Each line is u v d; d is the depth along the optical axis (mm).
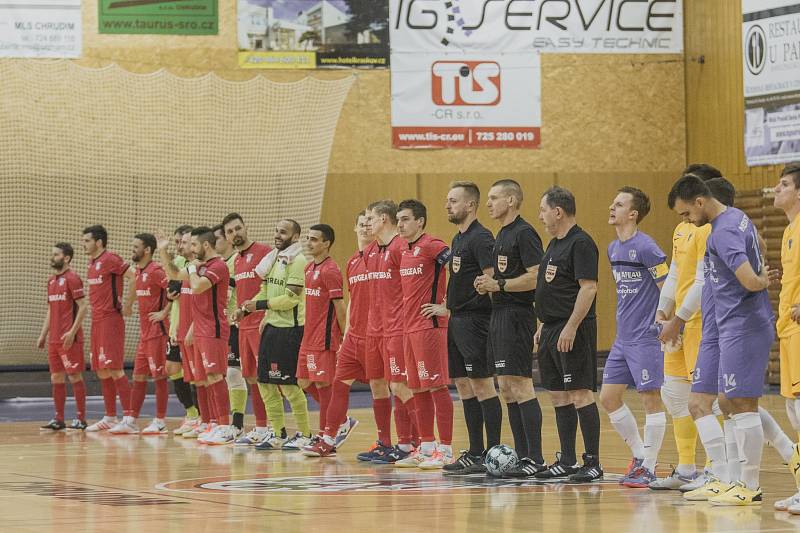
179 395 30578
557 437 27281
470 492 17234
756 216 48906
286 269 25422
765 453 23172
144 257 31281
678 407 17547
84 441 28594
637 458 17984
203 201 47750
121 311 32469
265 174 48375
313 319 24766
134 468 21672
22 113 45688
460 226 20078
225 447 26656
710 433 16359
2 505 15992
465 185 19891
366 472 20641
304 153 48719
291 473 20547
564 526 13633
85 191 46344
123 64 48219
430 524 13852
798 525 13656
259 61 49531
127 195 46875
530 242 18594
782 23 47562
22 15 46781
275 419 26281
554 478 18750
